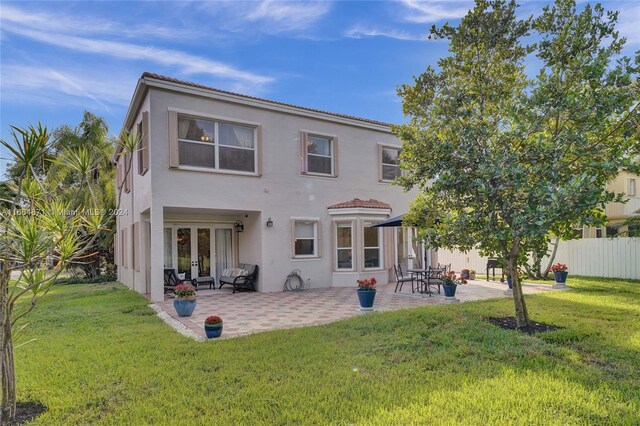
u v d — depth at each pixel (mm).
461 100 6992
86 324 8250
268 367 5184
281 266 13648
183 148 11977
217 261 15055
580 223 5828
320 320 8461
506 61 7191
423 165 7199
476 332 6570
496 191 6207
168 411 3953
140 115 12836
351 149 15641
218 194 12430
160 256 11367
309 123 14562
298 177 14180
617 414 3680
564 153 6188
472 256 19141
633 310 8492
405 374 4855
